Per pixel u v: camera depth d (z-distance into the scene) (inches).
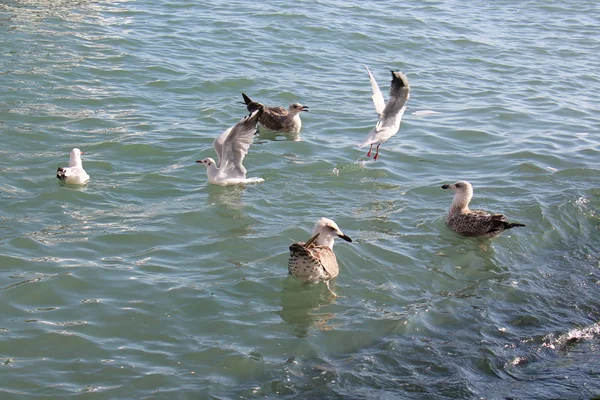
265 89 800.3
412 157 653.3
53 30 901.8
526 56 978.1
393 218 541.6
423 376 373.4
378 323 415.5
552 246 514.9
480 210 535.2
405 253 493.4
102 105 718.5
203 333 398.6
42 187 556.1
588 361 392.5
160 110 723.4
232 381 361.4
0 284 429.7
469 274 475.5
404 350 392.8
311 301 434.0
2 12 939.3
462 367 381.7
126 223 512.7
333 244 484.4
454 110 774.5
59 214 519.5
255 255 480.7
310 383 362.6
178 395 349.1
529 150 669.3
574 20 1166.3
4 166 583.5
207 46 917.2
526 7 1227.9
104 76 788.6
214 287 441.4
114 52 857.5
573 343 408.2
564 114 773.9
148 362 372.2
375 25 1058.1
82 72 789.2
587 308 443.2
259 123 706.2
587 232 534.0
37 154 609.3
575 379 375.6
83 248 476.1
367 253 488.4
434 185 597.9
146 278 446.3
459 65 930.7
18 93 720.3
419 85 848.3
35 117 674.8
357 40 989.8
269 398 350.6
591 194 585.0
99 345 383.2
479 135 707.4
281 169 616.1
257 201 557.0
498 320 426.3
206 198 557.9
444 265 483.2
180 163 616.7
